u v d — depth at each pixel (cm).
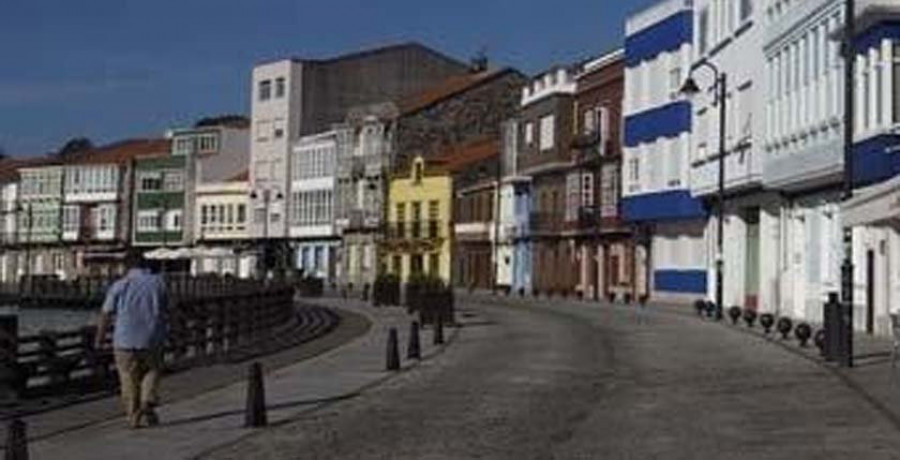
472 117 10350
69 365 2167
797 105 4031
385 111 10481
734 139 4897
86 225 13412
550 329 3916
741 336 3447
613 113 7125
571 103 7844
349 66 11669
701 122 5444
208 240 12262
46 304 10362
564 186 7825
